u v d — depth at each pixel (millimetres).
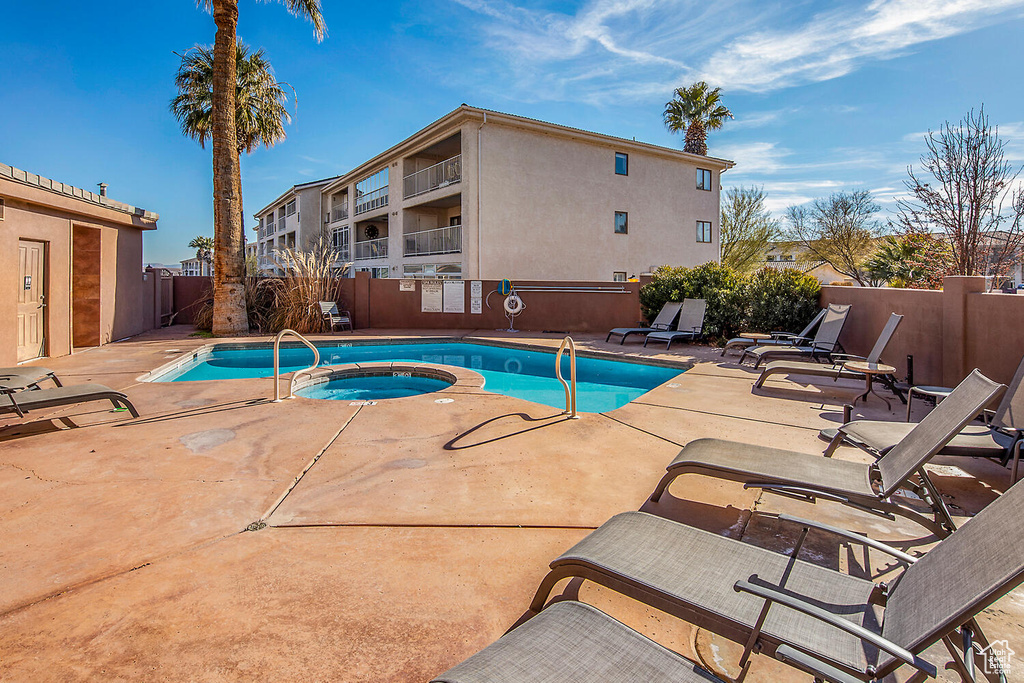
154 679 1748
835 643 1449
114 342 11664
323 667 1803
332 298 15336
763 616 1429
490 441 4434
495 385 8578
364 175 26141
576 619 1523
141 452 4133
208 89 19344
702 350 10492
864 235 27109
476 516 2992
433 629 2010
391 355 11742
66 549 2602
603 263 21109
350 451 4176
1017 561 1248
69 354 9648
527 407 5641
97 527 2840
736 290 11086
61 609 2123
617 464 3871
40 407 4453
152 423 5008
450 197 19828
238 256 13367
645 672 1315
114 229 11797
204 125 19828
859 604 1629
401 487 3424
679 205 23594
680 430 4742
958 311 5520
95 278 10969
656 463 3893
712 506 3148
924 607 1430
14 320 7793
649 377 8938
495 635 1976
